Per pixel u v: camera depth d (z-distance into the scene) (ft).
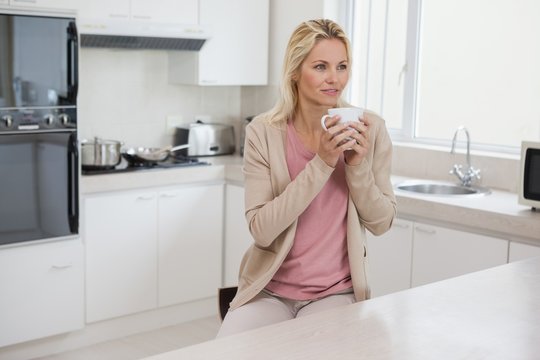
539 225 9.84
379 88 15.33
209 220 14.70
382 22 15.12
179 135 15.85
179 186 14.21
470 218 10.64
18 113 11.65
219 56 15.16
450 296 6.15
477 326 5.42
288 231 6.93
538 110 14.46
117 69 15.03
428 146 13.80
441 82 15.08
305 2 15.11
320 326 5.39
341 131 6.46
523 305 5.92
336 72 6.93
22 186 11.84
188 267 14.49
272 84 16.05
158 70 15.62
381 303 5.95
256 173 7.26
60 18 11.95
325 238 7.10
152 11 14.05
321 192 7.12
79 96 14.58
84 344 13.34
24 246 12.07
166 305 14.26
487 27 15.01
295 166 7.23
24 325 12.22
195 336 13.91
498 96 14.98
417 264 11.44
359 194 6.97
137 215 13.64
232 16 15.21
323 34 6.84
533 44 14.47
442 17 14.80
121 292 13.60
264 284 6.91
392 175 13.80
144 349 13.21
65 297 12.59
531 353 4.93
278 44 15.80
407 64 14.19
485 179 12.59
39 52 11.77
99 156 13.50
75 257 12.60
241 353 4.83
